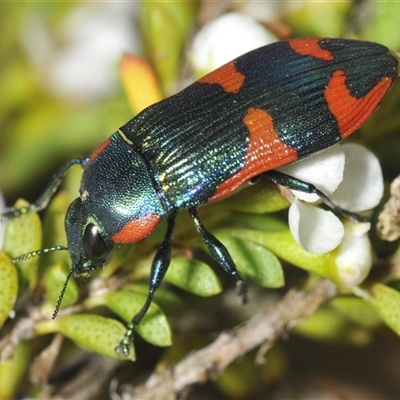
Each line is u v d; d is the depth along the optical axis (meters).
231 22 0.09
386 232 0.08
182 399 0.09
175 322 0.09
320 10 0.09
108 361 0.09
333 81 0.09
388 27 0.09
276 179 0.08
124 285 0.08
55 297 0.08
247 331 0.08
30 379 0.09
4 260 0.08
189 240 0.08
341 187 0.08
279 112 0.09
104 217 0.09
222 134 0.09
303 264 0.08
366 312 0.09
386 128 0.08
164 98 0.09
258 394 0.09
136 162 0.09
